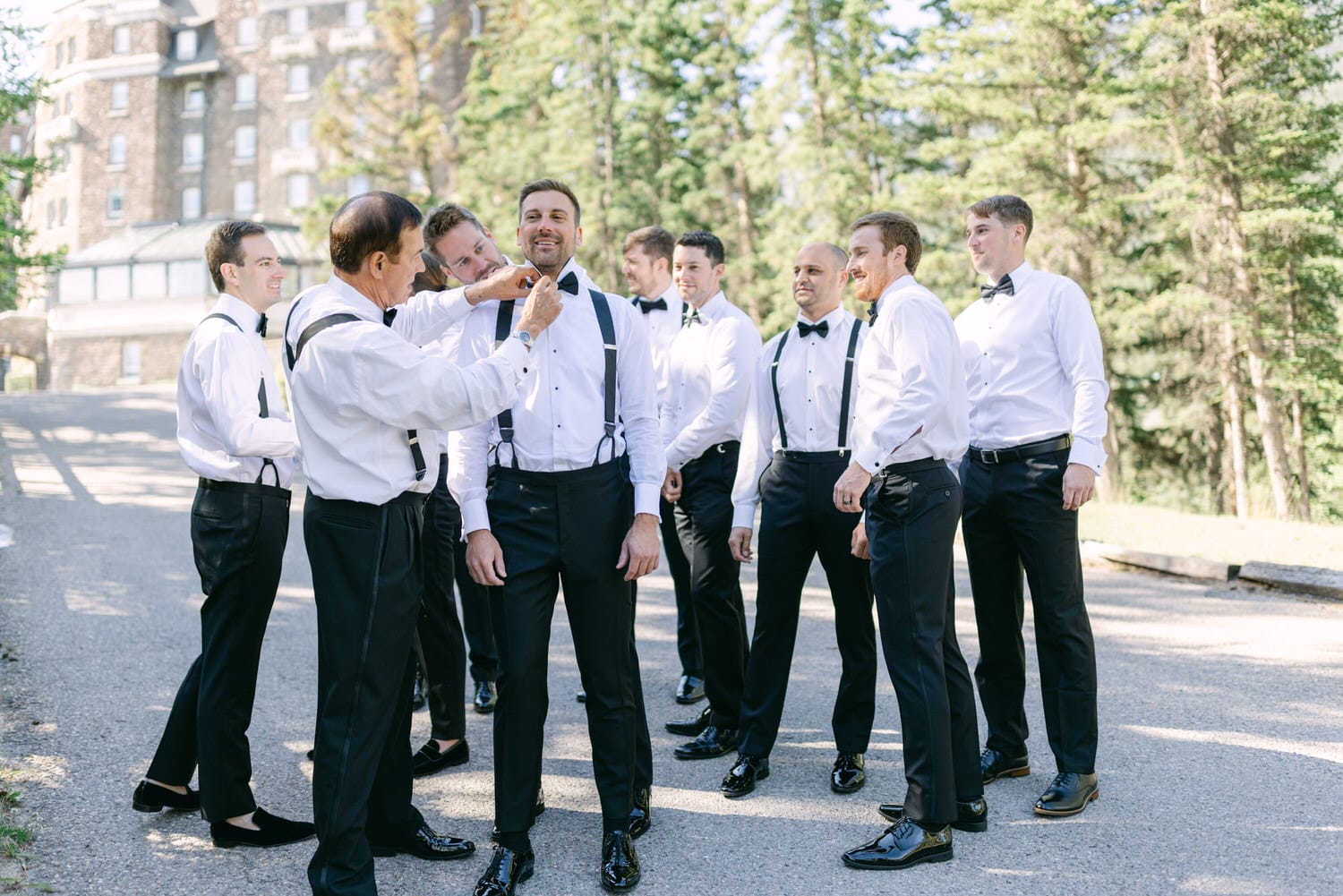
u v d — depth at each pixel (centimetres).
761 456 393
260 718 434
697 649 478
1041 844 317
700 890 290
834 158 2189
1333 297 2008
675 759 404
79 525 890
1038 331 362
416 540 274
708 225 2808
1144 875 294
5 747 377
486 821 341
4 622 558
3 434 1677
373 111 3194
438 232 392
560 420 301
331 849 256
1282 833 321
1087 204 1927
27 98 1507
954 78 2033
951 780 309
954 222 2150
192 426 313
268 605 314
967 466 376
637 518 309
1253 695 464
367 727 262
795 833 329
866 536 334
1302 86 1858
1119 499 2058
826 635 595
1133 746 404
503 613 301
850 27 2250
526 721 296
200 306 4088
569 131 2575
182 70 4875
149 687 460
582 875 301
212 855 306
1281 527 967
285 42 4800
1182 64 1795
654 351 485
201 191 4912
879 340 330
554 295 279
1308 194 1808
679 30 2627
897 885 291
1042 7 1805
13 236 1522
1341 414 2298
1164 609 647
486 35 3195
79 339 4200
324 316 263
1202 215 1775
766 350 393
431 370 256
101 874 290
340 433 262
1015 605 375
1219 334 1934
